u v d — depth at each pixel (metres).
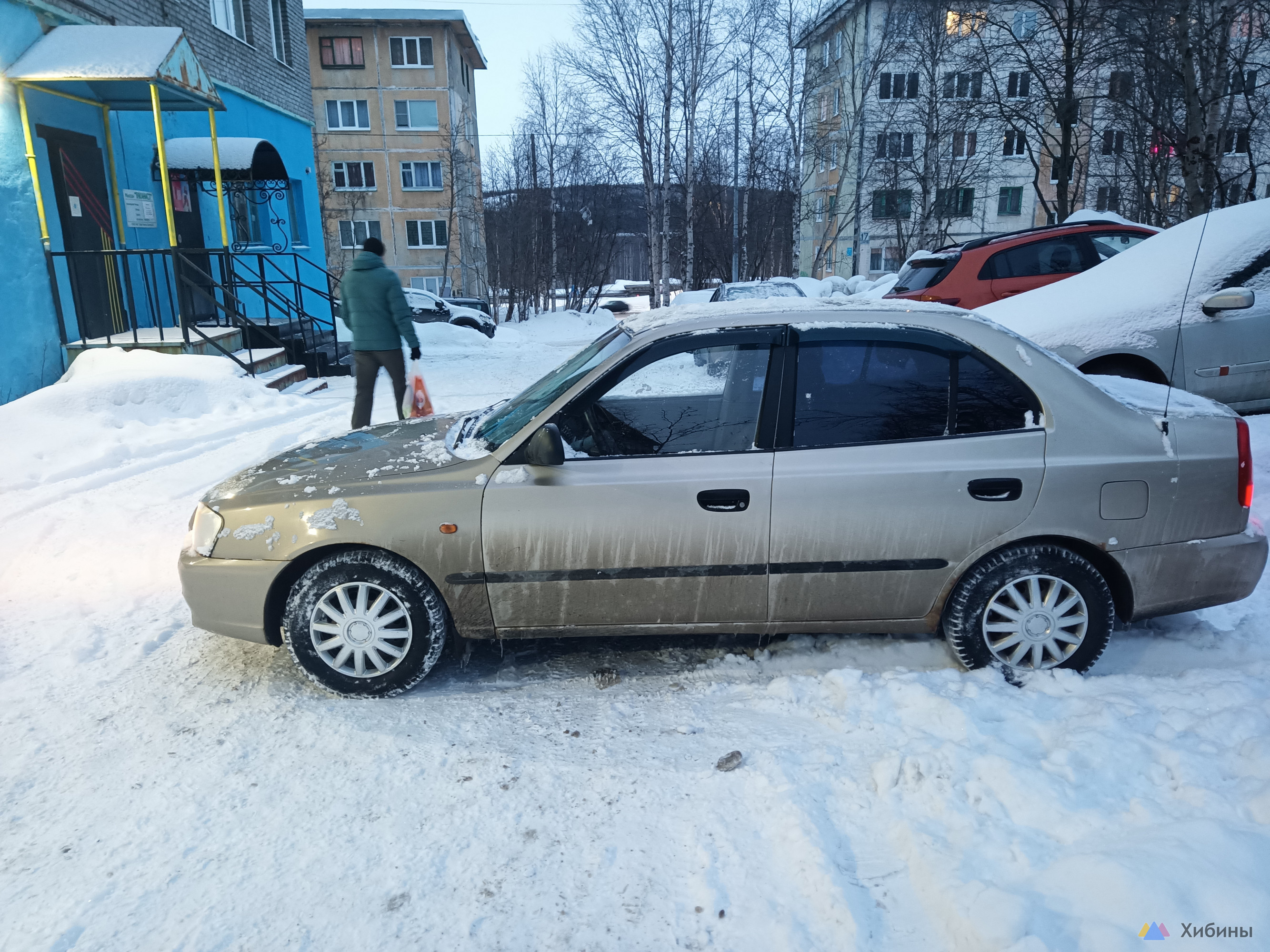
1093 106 24.50
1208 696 2.98
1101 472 3.24
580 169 41.03
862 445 3.31
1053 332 6.61
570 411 3.41
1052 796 2.48
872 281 30.66
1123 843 2.23
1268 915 1.97
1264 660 3.51
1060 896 2.09
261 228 17.47
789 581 3.35
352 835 2.65
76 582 4.92
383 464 3.58
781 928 2.17
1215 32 15.09
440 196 47.41
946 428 3.32
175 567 5.14
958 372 3.34
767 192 40.78
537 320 35.06
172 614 4.47
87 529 5.82
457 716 3.36
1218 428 3.33
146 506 6.32
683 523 3.30
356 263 7.60
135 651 4.02
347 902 2.37
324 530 3.33
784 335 3.37
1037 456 3.26
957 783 2.62
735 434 3.36
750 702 3.36
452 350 19.23
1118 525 3.27
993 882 2.21
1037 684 3.26
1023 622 3.33
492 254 49.31
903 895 2.26
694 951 2.14
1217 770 2.53
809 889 2.29
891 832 2.49
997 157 40.47
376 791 2.87
